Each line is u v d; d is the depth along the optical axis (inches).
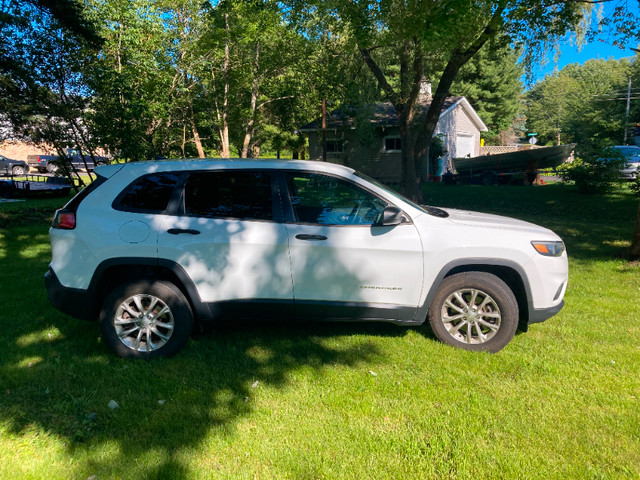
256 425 119.9
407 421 121.9
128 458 106.3
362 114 726.5
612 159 601.3
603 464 104.8
